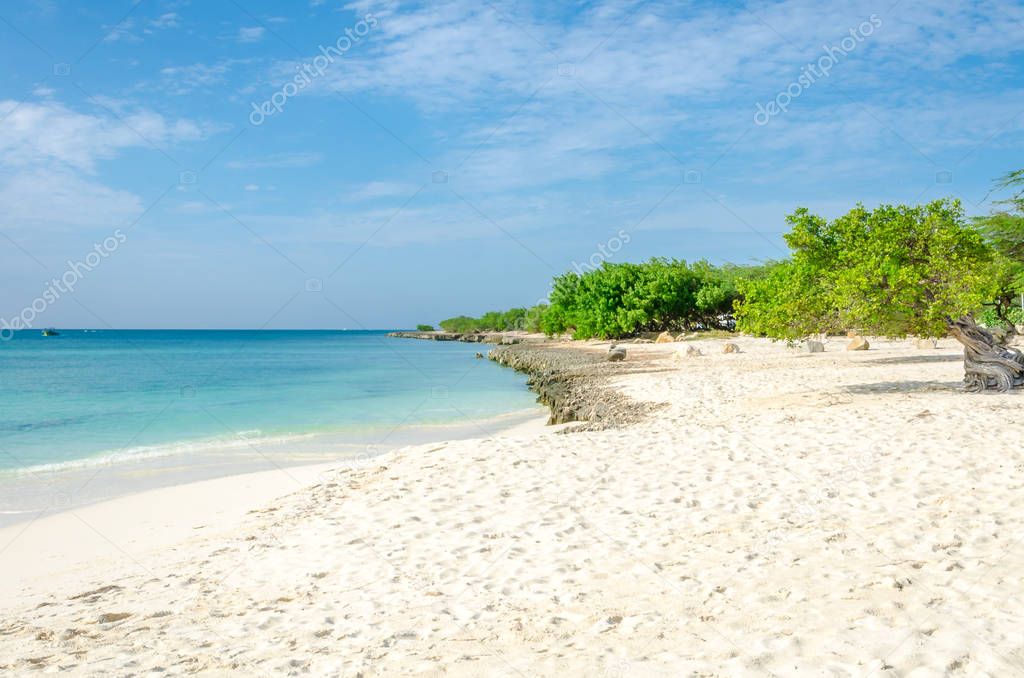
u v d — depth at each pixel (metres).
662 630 5.45
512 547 7.93
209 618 6.48
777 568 6.63
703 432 14.28
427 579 7.15
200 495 13.16
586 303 75.38
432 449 14.40
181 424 23.58
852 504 8.57
